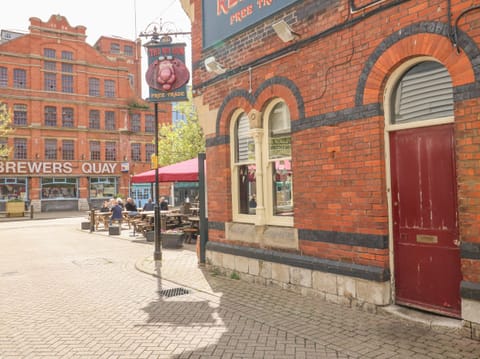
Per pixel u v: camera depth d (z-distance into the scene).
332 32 5.57
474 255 4.10
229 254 7.62
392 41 4.83
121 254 11.02
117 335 4.70
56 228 20.38
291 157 6.34
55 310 5.79
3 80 33.50
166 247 11.78
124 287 7.08
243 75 7.29
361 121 5.20
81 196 36.25
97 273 8.44
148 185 39.66
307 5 5.99
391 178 5.07
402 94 5.02
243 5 7.21
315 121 5.87
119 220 16.69
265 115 7.00
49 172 34.69
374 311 5.04
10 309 5.90
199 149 28.17
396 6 4.80
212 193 8.16
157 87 9.08
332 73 5.60
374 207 5.05
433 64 4.72
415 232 4.85
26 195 33.97
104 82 38.19
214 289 6.66
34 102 34.50
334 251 5.60
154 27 9.11
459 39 4.18
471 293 4.09
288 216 6.66
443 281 4.59
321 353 3.99
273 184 6.99
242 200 7.72
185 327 4.89
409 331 4.44
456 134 4.23
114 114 38.44
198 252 8.88
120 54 48.94
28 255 11.30
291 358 3.91
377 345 4.11
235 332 4.66
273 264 6.61
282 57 6.42
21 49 34.28
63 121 35.94
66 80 36.28
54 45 35.72
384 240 5.00
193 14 8.67
